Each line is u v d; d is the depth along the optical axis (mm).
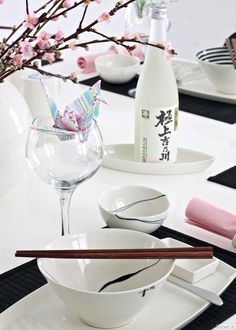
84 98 1017
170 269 803
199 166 1288
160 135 1271
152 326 811
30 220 1122
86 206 1170
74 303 769
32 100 1401
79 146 975
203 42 3430
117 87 1829
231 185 1231
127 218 1016
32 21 959
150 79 1242
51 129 992
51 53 989
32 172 1319
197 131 1519
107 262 860
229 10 3389
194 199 1105
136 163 1282
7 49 1017
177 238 1046
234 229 1042
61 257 828
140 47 1840
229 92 1701
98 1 965
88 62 1931
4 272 955
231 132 1512
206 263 926
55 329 805
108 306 757
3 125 1091
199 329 817
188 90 1726
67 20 2498
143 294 760
